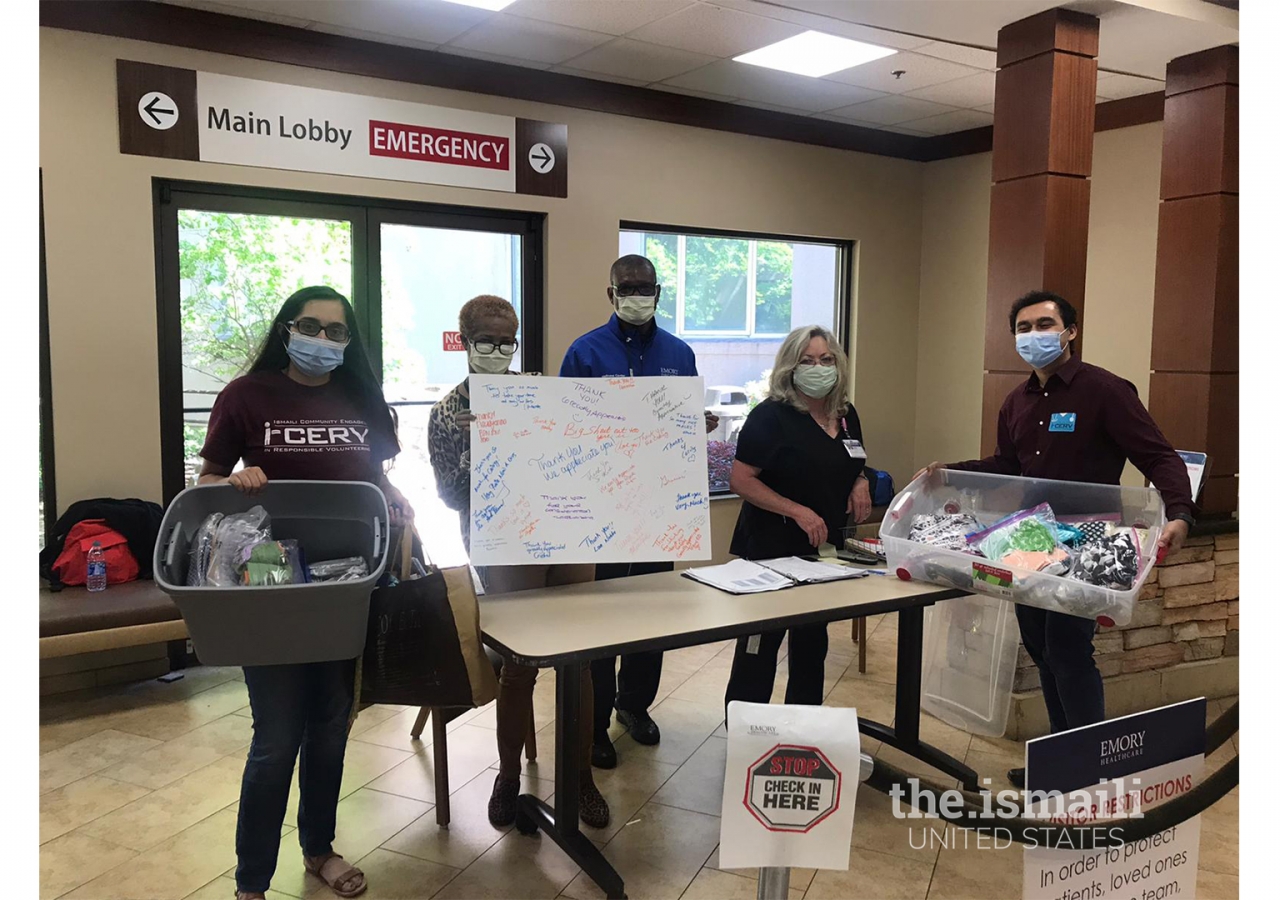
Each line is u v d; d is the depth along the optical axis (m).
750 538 2.78
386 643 1.98
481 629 2.01
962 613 3.35
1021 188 3.59
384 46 4.00
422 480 4.36
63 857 2.36
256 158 3.76
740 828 1.04
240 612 1.74
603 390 2.30
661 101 4.84
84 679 3.58
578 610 2.17
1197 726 1.27
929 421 6.12
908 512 2.69
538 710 3.38
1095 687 2.52
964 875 2.32
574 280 4.68
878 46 4.07
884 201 5.88
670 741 3.13
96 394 3.57
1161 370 3.92
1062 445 2.57
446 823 2.53
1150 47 3.79
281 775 1.99
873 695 3.62
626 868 2.32
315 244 4.03
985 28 3.65
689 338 5.35
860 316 5.88
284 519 2.02
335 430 2.11
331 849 2.26
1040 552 2.22
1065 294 3.58
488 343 2.43
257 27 3.71
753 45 4.06
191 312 3.79
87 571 3.38
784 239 5.55
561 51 4.13
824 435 2.64
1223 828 2.56
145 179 3.56
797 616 2.13
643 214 4.88
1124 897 1.23
